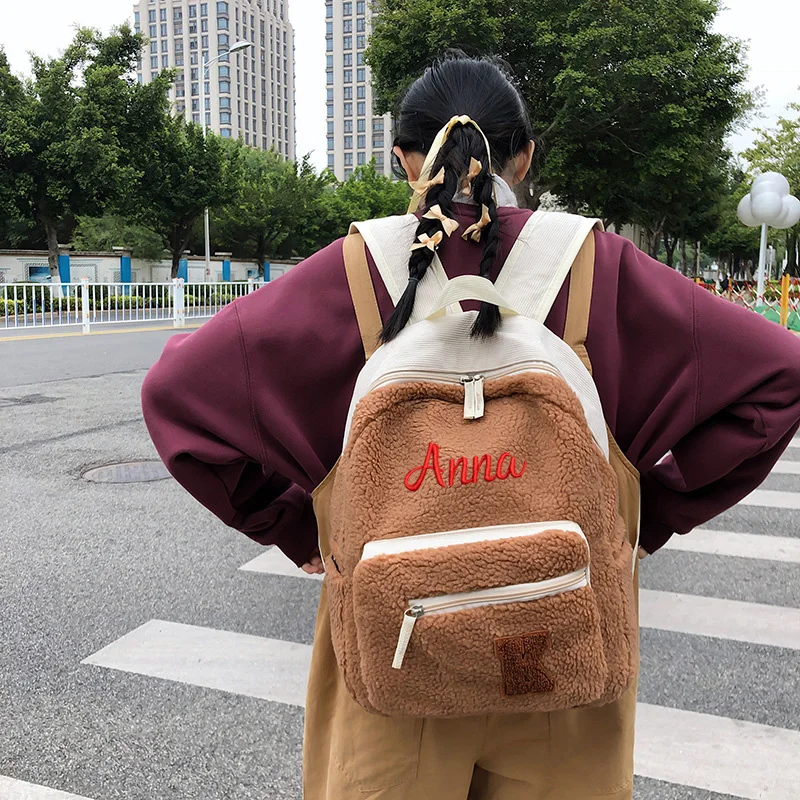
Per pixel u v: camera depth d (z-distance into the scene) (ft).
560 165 67.87
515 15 64.08
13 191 85.20
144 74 479.41
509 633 2.81
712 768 7.89
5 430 22.79
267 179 142.00
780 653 10.23
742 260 210.38
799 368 3.54
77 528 14.83
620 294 3.68
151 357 39.01
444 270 3.55
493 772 3.77
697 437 3.75
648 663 9.98
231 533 14.61
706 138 70.23
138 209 100.42
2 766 7.78
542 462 3.01
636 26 64.03
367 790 3.65
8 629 10.68
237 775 7.71
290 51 534.37
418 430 3.08
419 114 4.05
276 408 3.67
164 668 9.68
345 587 3.08
